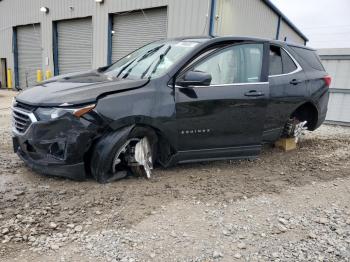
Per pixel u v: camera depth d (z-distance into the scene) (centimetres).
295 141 547
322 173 439
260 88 413
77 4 1486
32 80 1878
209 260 236
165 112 352
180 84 363
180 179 378
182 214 298
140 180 362
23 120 333
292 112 490
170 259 233
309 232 282
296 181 402
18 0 1838
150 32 1249
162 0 1173
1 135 554
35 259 223
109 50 1399
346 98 880
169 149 376
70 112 309
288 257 244
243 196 345
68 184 337
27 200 300
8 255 225
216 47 397
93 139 324
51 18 1639
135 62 427
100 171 334
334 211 325
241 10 1234
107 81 361
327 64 893
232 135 403
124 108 329
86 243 244
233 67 403
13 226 257
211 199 332
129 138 341
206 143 389
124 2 1291
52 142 314
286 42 497
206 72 372
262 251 250
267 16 1468
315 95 514
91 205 298
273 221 297
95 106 317
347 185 399
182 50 392
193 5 1097
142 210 298
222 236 268
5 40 2022
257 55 426
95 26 1430
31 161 337
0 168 375
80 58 1559
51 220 270
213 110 381
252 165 455
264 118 420
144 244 248
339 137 709
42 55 1753
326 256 247
